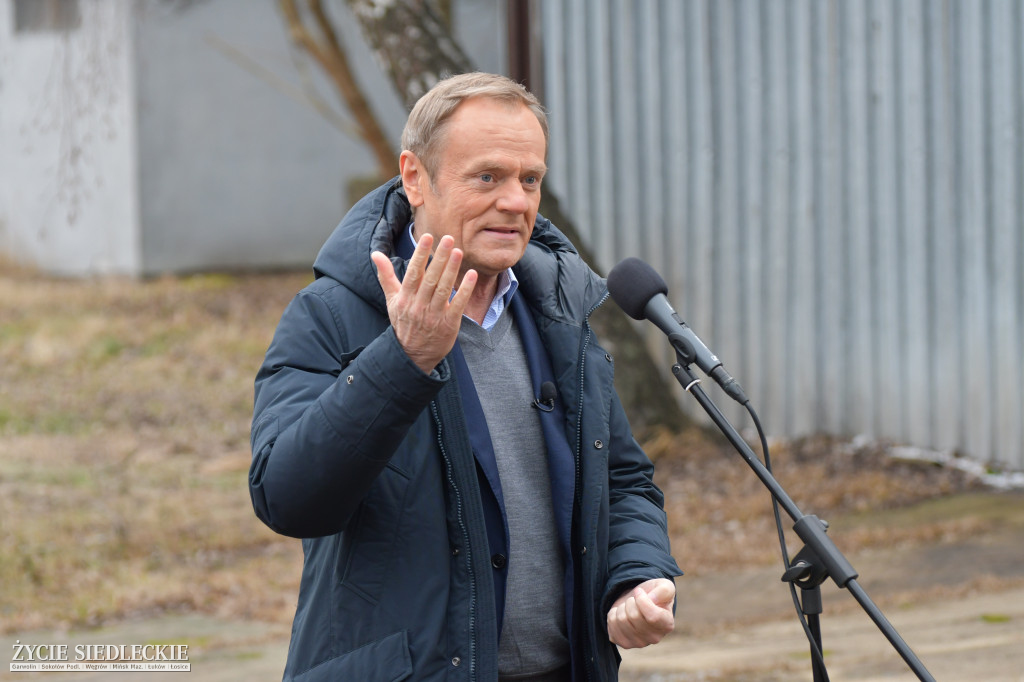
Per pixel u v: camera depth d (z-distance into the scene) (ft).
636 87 40.32
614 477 10.38
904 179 36.99
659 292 10.08
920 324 37.04
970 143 35.78
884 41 36.88
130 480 38.34
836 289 38.37
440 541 8.85
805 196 38.58
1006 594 23.65
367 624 8.73
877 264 37.65
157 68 65.41
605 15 40.40
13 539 31.58
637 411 38.47
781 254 39.09
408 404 8.06
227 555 31.60
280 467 8.28
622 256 40.91
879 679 18.63
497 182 9.07
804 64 38.22
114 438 43.50
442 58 36.04
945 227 36.40
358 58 69.21
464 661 8.73
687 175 40.04
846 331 38.27
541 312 9.96
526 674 9.46
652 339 40.73
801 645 21.54
